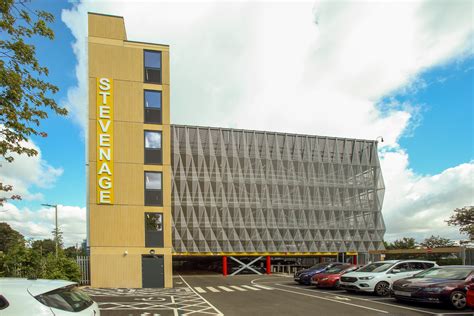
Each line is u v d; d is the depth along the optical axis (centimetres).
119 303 1498
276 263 5125
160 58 2544
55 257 1995
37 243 2228
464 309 1208
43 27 684
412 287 1290
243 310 1286
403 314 1132
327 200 5084
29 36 680
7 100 636
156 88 2498
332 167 5216
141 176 2389
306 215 4972
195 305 1430
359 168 5375
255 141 4947
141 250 2319
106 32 2469
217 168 4666
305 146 5169
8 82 617
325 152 5266
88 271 2300
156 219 2373
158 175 2422
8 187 715
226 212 4556
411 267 1681
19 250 1703
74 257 2536
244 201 4681
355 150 5403
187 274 4359
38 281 551
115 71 2444
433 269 1397
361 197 5325
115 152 2373
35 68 689
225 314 1204
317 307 1316
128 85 2452
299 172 5053
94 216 2294
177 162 4509
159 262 2328
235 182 4738
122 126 2406
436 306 1289
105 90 2406
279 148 5062
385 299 1492
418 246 6216
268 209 4756
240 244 4425
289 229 4806
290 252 4662
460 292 1207
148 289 2167
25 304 483
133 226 2331
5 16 637
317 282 2039
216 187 4606
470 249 2923
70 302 527
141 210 2358
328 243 4931
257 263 4834
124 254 2292
